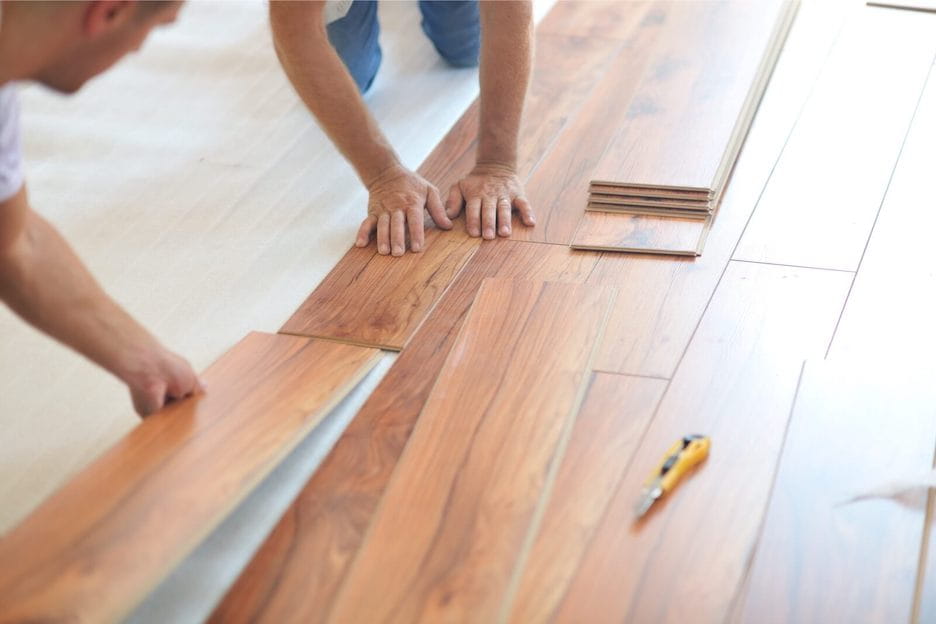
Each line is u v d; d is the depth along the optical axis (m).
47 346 2.45
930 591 1.63
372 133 2.66
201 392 2.00
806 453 1.88
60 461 2.10
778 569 1.66
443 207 2.70
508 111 2.68
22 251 1.62
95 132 3.34
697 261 2.49
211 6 4.14
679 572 1.67
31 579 1.48
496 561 1.66
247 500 1.84
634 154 2.80
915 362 2.10
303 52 2.47
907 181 2.72
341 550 1.73
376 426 2.01
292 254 2.71
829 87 3.17
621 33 3.60
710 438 1.93
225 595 1.66
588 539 1.73
